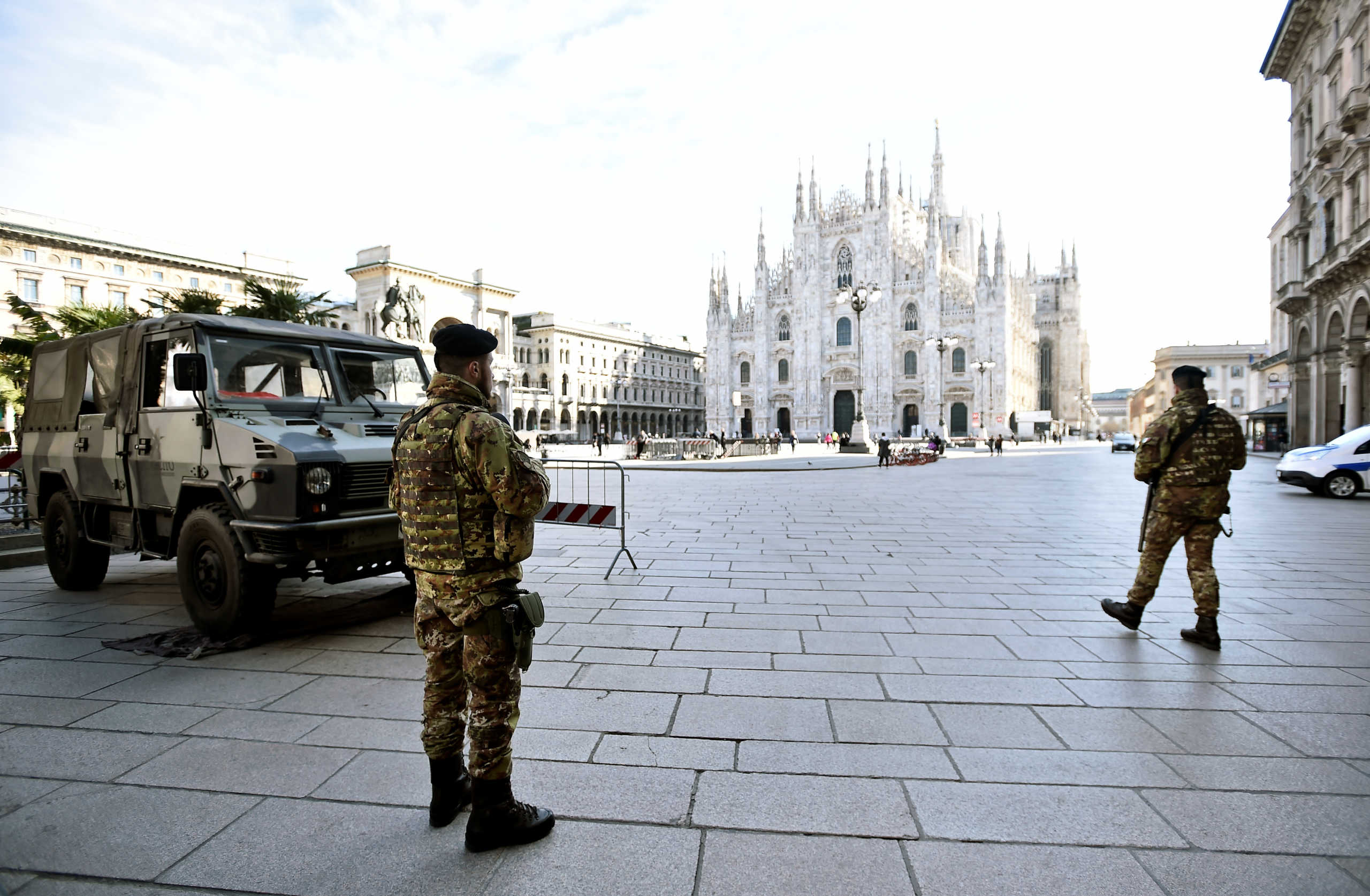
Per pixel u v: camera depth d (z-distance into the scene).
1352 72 23.48
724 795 3.20
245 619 5.41
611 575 7.94
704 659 5.04
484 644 2.85
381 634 5.79
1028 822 2.98
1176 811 3.06
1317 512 13.67
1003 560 8.84
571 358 92.44
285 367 6.48
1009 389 73.62
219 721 4.03
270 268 62.81
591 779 3.35
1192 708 4.16
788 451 53.44
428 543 2.90
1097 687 4.48
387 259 67.31
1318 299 27.75
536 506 2.83
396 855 2.78
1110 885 2.56
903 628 5.80
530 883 2.60
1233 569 8.12
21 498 10.80
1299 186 29.72
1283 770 3.42
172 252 56.41
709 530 11.52
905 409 80.44
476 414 2.91
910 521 12.62
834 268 83.19
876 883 2.58
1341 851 2.77
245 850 2.80
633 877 2.62
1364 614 6.19
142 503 6.48
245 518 5.50
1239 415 97.50
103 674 4.81
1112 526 11.98
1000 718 4.03
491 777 2.81
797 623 5.96
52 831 2.94
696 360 120.00
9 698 4.36
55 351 7.93
